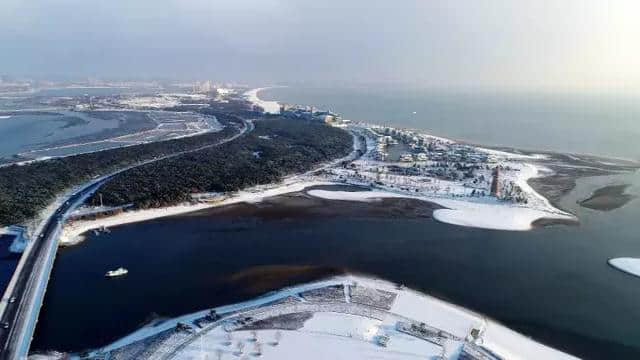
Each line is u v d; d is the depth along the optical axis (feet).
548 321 383.04
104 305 395.34
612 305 411.54
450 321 373.81
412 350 329.93
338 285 427.74
